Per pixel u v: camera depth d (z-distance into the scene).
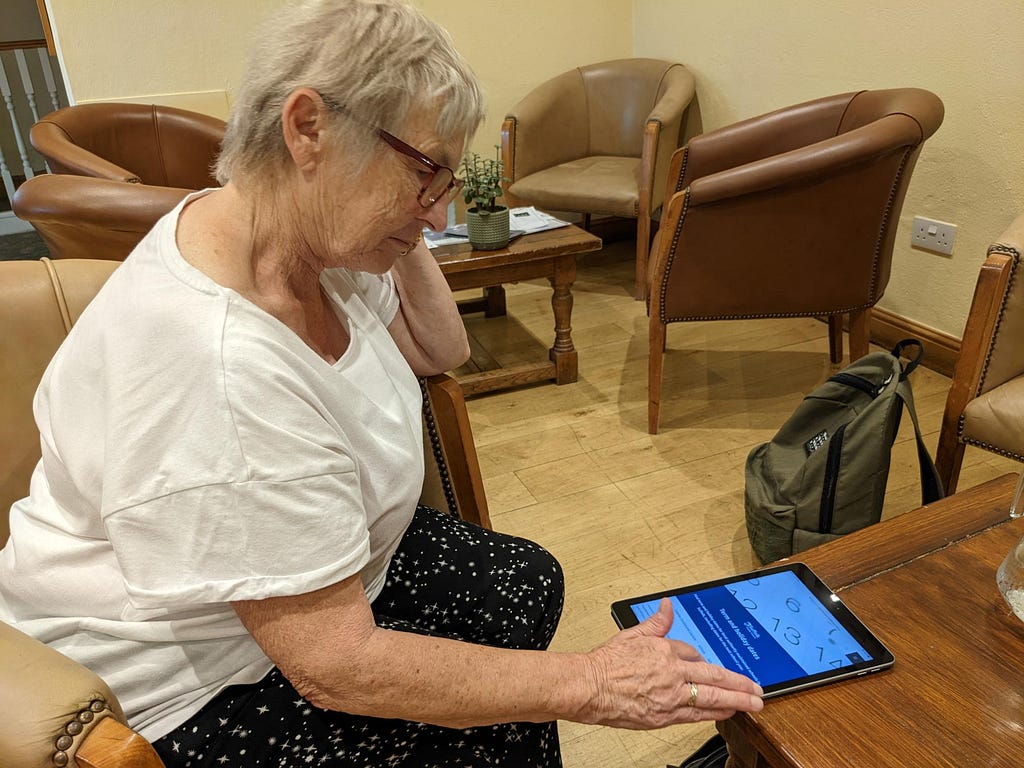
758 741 0.79
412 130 0.72
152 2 2.92
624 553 1.80
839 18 2.57
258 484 0.69
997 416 1.52
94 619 0.80
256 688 0.84
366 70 0.69
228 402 0.69
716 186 1.94
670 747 1.34
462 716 0.77
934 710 0.78
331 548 0.72
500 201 3.56
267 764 0.82
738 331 2.90
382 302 1.12
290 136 0.71
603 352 2.79
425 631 0.97
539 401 2.49
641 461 2.14
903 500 1.93
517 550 1.11
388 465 0.90
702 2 3.18
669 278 2.09
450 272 2.29
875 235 2.04
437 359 1.21
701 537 1.84
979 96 2.20
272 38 0.72
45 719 0.58
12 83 5.21
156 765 0.60
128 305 0.73
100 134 2.60
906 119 1.93
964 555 0.98
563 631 1.59
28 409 1.00
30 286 1.00
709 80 3.27
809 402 1.70
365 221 0.76
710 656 0.86
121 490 0.68
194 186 2.78
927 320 2.54
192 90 3.09
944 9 2.23
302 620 0.73
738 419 2.32
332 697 0.75
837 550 1.00
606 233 3.87
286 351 0.75
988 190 2.24
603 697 0.79
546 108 3.35
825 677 0.82
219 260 0.75
